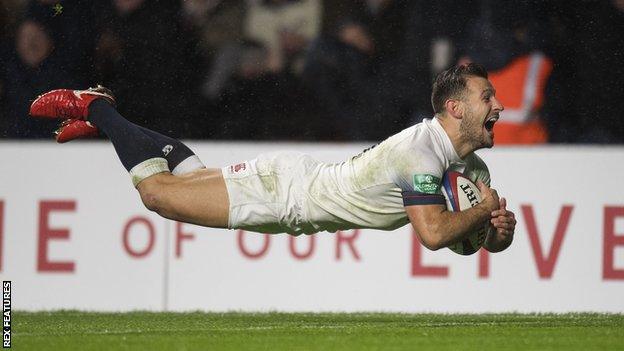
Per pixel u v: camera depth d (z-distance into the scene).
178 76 32.09
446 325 21.80
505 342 18.20
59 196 28.19
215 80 32.06
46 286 28.03
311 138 31.73
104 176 28.12
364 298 27.12
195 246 27.69
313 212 21.00
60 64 31.97
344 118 31.67
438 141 20.00
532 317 24.92
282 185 21.19
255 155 27.80
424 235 19.53
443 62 31.42
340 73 31.72
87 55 32.06
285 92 31.86
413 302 27.00
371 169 20.25
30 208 28.22
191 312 27.30
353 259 27.20
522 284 26.86
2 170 28.31
